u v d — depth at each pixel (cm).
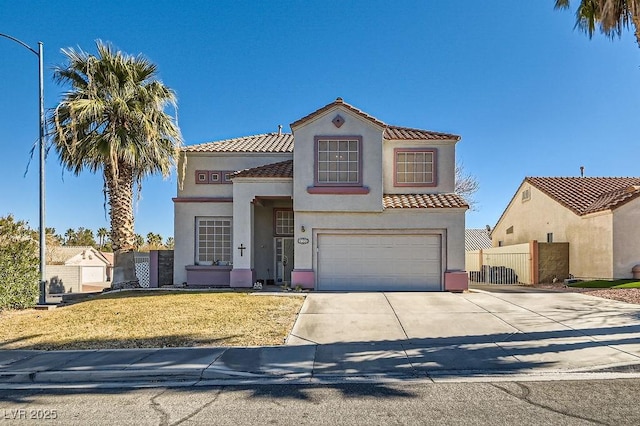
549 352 827
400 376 729
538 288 1873
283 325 1057
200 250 1947
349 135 1681
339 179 1680
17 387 708
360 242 1684
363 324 1066
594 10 1380
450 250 1636
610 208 1805
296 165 1680
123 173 1839
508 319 1102
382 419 548
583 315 1134
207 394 655
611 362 766
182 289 1725
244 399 630
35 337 995
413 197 1756
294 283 1658
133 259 1861
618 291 1517
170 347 889
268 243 1995
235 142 2155
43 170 1497
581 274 2011
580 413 557
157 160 1811
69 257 4631
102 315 1195
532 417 546
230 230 1952
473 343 899
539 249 2120
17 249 1451
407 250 1669
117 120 1720
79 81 1773
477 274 2523
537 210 2497
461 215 1641
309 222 1677
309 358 815
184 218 1952
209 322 1087
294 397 634
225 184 1975
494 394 632
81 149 1706
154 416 571
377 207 1653
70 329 1055
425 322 1082
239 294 1512
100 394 665
